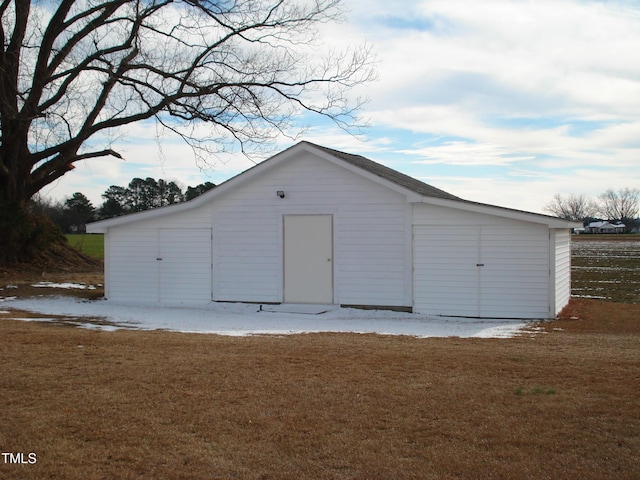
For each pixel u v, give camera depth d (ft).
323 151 55.93
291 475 17.44
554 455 18.58
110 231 63.72
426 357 31.32
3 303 60.59
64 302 61.98
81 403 23.04
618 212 490.90
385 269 55.21
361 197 55.77
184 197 243.60
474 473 17.49
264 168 57.67
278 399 23.62
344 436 20.06
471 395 24.08
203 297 60.59
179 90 76.18
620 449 18.92
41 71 77.82
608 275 101.50
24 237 89.10
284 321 49.85
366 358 30.94
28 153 85.40
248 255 59.16
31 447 19.11
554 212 498.69
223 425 20.94
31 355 30.86
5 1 77.77
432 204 53.52
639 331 44.55
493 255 52.01
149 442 19.56
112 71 76.43
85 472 17.54
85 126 82.07
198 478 17.28
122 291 63.41
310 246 57.41
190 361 29.84
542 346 36.27
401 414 21.99
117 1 74.43
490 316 52.06
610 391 24.48
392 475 17.42
